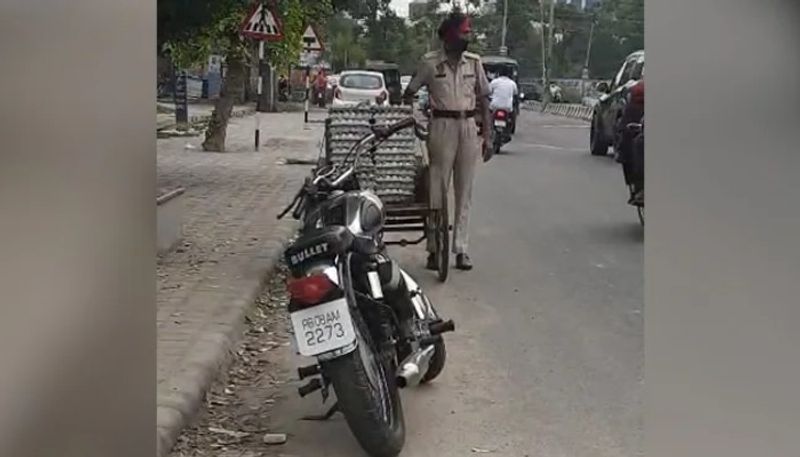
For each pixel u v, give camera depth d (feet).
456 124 26.45
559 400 17.62
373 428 14.44
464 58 26.61
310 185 16.14
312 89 139.03
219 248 30.60
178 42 43.50
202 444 15.55
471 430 16.15
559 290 26.32
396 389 15.30
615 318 23.38
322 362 14.39
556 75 200.54
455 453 15.17
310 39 74.08
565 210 40.81
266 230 34.06
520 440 15.71
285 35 63.00
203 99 144.15
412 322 16.42
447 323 17.52
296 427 16.38
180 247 30.63
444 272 26.99
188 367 18.13
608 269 29.01
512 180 51.83
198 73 136.87
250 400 17.76
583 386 18.38
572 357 20.22
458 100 26.48
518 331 22.24
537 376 18.99
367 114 25.64
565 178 52.95
